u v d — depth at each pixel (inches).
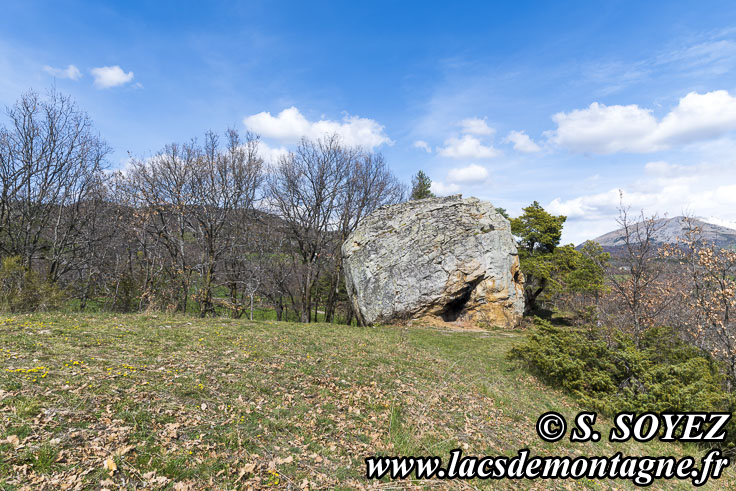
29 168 863.7
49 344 339.9
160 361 337.7
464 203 994.1
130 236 957.8
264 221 1205.1
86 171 956.6
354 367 426.3
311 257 1268.5
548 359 510.0
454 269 911.0
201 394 276.8
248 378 329.4
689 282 616.4
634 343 545.0
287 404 291.1
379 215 1030.4
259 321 695.7
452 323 916.0
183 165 975.6
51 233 967.6
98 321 496.4
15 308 578.6
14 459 165.3
